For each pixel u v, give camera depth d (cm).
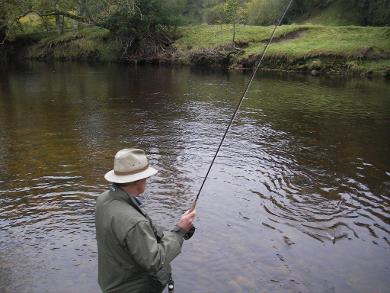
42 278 359
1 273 364
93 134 811
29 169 612
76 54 2719
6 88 1460
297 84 1547
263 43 2247
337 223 457
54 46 2808
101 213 208
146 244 200
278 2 2859
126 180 207
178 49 2428
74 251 400
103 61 2628
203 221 454
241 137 792
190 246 404
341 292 344
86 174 593
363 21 2670
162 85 1539
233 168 618
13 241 417
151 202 499
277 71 2003
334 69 1864
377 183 571
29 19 3167
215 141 762
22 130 845
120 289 212
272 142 761
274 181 571
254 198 516
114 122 916
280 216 470
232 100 1207
